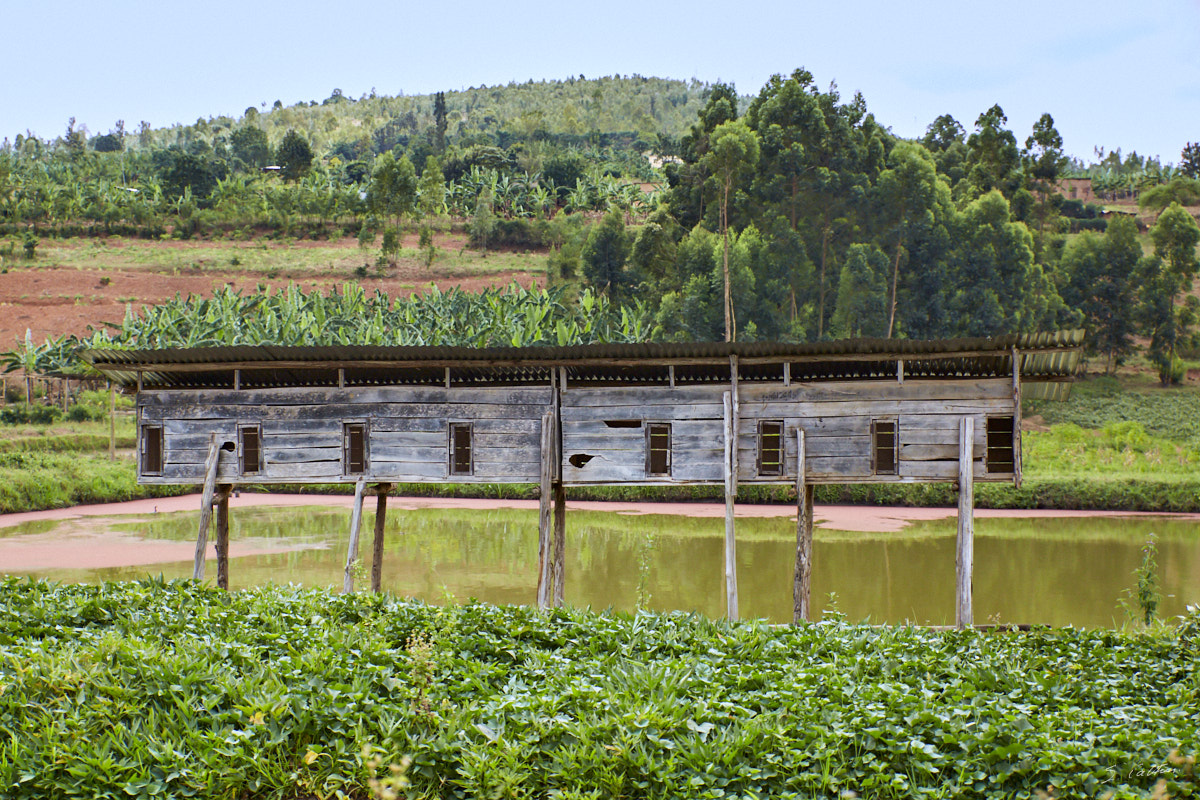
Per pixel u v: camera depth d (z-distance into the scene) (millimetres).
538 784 7582
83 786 7336
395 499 38969
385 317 55094
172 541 26875
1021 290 67125
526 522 31875
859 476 15094
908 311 65500
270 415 16547
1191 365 73938
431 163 98312
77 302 72000
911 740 7707
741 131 65688
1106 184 128750
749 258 61219
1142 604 14375
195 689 8523
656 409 15656
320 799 7566
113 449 42344
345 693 8422
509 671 9719
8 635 10039
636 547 26375
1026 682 9258
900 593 20109
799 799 7230
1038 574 22469
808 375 16172
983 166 81312
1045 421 60625
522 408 16016
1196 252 89562
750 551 25641
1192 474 41656
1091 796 7129
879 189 66562
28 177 100000
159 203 94000
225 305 50000
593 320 54688
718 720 8289
